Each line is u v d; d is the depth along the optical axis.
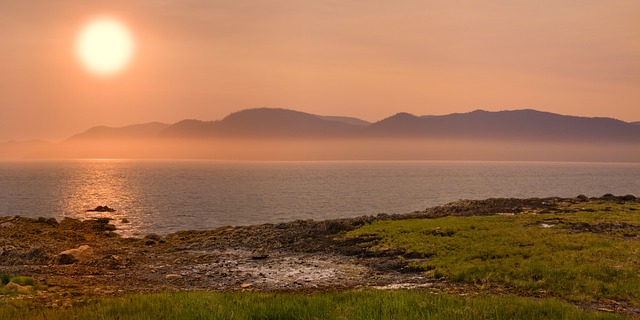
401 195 142.00
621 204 54.88
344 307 15.10
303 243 39.88
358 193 148.88
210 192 149.88
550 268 24.48
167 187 172.75
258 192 150.75
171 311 15.03
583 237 32.62
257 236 43.97
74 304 17.72
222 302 16.30
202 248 39.81
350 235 40.81
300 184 195.75
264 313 14.71
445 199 129.50
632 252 27.47
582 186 185.00
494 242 32.78
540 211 50.84
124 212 94.06
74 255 32.75
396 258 31.78
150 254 36.72
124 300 17.09
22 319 14.56
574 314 15.20
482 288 22.50
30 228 48.38
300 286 24.73
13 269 29.33
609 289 21.06
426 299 16.06
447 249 32.19
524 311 15.17
